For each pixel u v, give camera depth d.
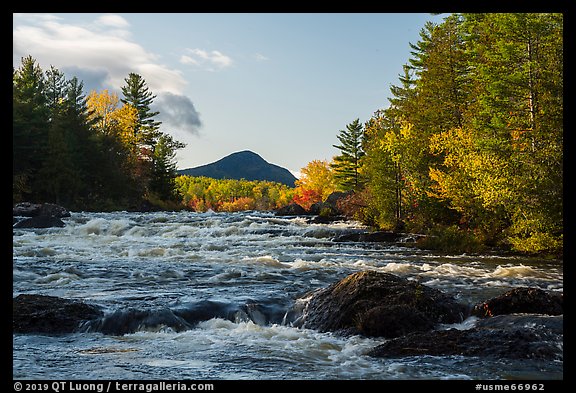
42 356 6.90
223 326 8.98
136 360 6.76
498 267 16.42
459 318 9.02
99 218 39.59
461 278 14.03
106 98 85.19
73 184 58.59
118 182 67.00
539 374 6.12
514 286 12.66
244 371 6.31
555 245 21.84
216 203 151.88
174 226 34.81
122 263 16.55
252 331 8.62
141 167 77.31
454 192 27.47
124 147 74.19
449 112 40.41
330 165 86.81
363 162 38.44
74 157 60.94
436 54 42.59
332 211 47.62
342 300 8.98
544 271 16.61
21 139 55.00
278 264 16.81
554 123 23.95
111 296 10.73
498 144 25.42
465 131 29.47
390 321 8.19
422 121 41.62
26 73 66.75
